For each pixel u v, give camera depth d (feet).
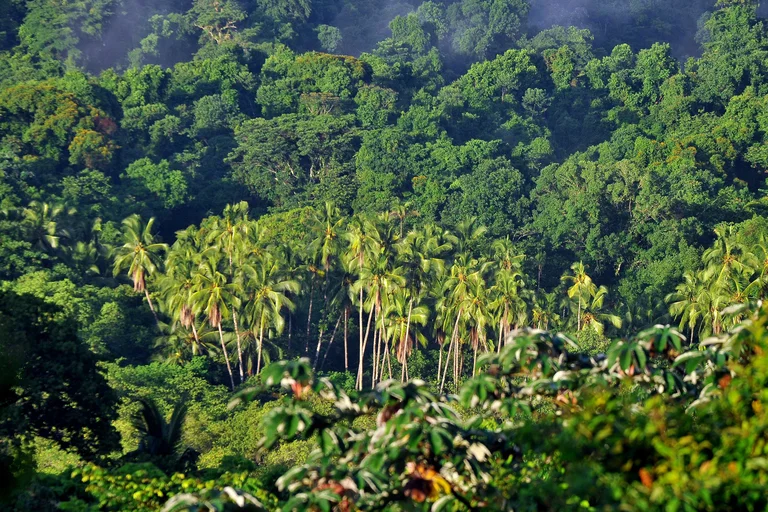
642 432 60.08
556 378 70.64
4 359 134.31
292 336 527.81
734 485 57.67
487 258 541.75
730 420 62.44
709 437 61.41
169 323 513.45
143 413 202.90
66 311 437.99
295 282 458.50
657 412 61.26
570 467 62.49
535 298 506.89
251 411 326.24
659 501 57.11
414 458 66.90
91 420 226.58
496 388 70.13
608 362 68.90
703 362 72.08
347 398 67.87
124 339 470.39
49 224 529.04
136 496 116.37
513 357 68.49
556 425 66.49
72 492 123.85
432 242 512.22
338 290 498.69
